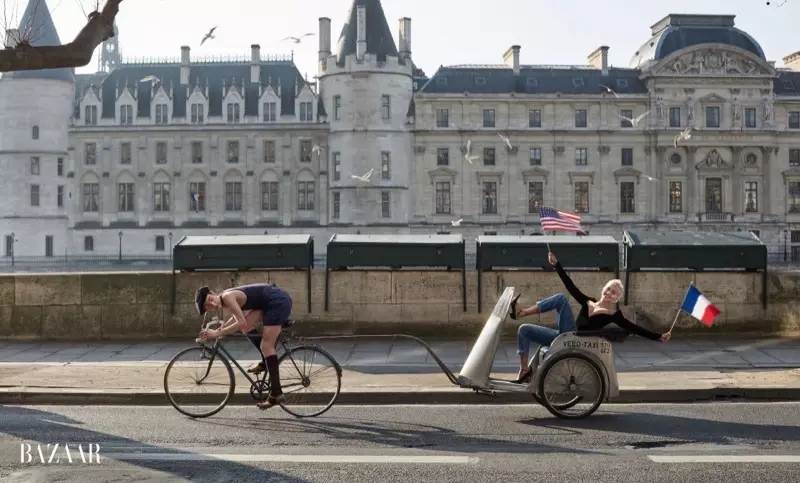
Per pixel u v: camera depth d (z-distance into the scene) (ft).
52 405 44.27
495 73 326.24
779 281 65.31
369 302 66.28
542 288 65.87
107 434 37.29
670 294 65.36
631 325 40.47
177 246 65.82
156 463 32.27
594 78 326.03
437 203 320.29
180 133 327.26
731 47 317.63
